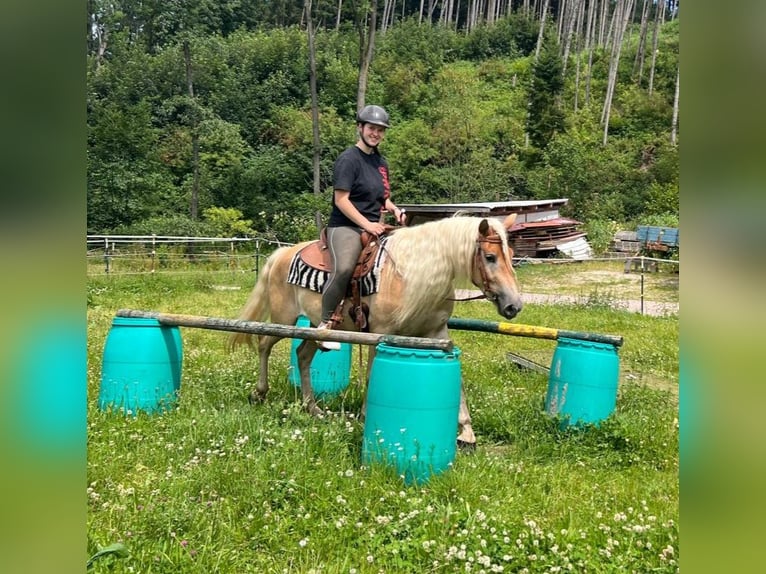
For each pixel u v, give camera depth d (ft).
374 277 14.66
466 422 15.08
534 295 54.24
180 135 114.83
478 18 202.69
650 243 72.79
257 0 169.58
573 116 130.93
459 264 13.84
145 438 13.83
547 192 109.40
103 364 16.37
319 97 131.95
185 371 21.06
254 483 11.33
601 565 9.16
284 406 17.11
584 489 12.20
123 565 8.71
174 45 134.51
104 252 59.93
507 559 9.23
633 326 37.86
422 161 117.29
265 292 18.01
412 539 9.86
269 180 110.73
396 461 11.92
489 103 139.33
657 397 19.63
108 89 122.11
